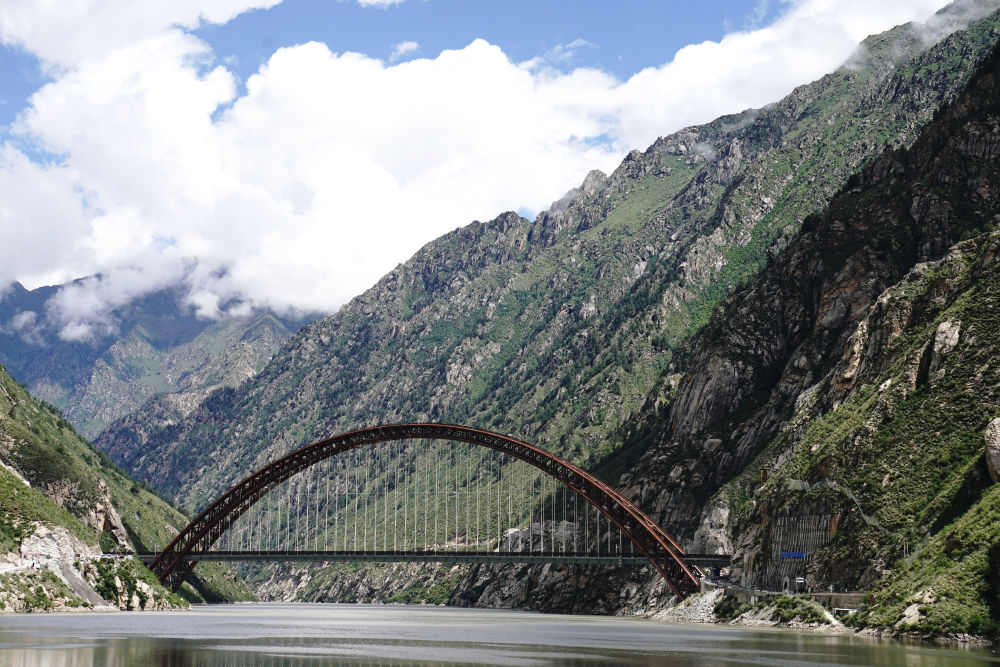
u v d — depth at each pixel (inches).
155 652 5954.7
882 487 7716.5
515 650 6491.1
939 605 6141.7
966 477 6998.0
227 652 6122.1
